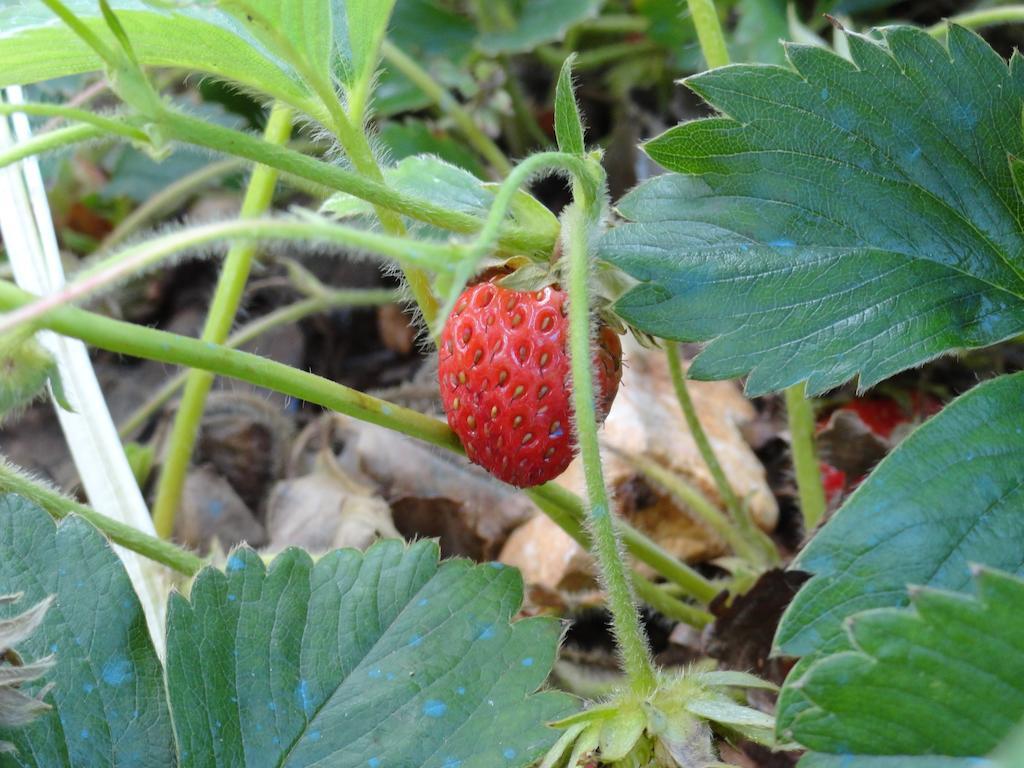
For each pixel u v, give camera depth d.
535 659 0.19
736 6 0.35
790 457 0.30
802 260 0.19
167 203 0.34
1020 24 0.33
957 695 0.15
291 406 0.32
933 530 0.17
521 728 0.18
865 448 0.26
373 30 0.19
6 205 0.24
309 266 0.36
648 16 0.35
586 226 0.19
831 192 0.20
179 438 0.27
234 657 0.19
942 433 0.17
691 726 0.17
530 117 0.37
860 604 0.17
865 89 0.20
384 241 0.15
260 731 0.18
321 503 0.28
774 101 0.20
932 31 0.26
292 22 0.18
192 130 0.17
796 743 0.16
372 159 0.20
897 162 0.20
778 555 0.26
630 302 0.19
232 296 0.26
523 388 0.20
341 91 0.20
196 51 0.19
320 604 0.19
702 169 0.20
